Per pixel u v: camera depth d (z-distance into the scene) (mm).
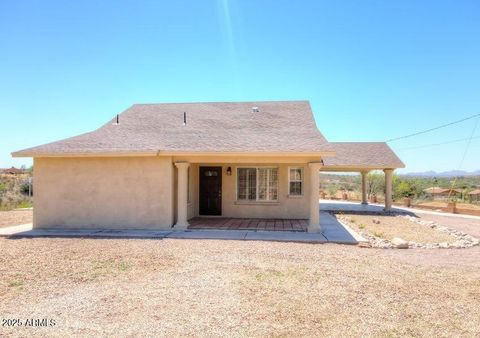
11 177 45812
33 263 8953
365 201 28953
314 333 5066
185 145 14266
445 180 63094
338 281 7504
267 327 5234
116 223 14406
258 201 17547
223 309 5891
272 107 19203
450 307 6109
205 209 17844
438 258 10070
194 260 9305
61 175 14641
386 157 24625
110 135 15828
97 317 5559
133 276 7809
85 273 8047
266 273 8070
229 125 16906
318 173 13898
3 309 5887
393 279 7719
